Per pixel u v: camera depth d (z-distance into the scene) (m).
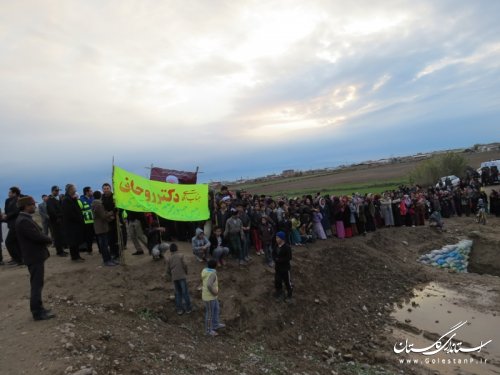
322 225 19.38
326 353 11.23
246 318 11.79
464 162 51.81
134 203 13.02
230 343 10.48
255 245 15.78
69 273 11.88
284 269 12.88
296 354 10.93
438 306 15.00
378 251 19.94
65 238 13.20
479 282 17.86
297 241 17.98
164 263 13.08
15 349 7.47
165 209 13.99
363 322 13.53
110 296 10.83
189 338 10.04
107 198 13.03
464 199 29.91
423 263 20.34
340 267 16.91
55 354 7.21
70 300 10.20
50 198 14.05
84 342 7.88
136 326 9.67
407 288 16.92
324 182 85.00
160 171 17.11
